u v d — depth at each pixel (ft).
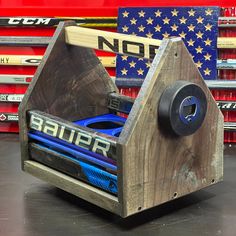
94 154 3.19
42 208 3.48
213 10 4.69
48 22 5.01
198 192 3.71
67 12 4.97
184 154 3.23
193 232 3.10
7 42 5.10
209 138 3.36
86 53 3.85
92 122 3.88
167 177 3.18
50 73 3.71
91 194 3.23
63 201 3.59
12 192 3.76
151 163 3.06
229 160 4.40
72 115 3.89
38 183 3.93
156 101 2.99
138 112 2.93
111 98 4.02
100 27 4.96
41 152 3.61
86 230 3.15
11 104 5.26
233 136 4.89
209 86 4.73
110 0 4.91
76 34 3.61
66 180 3.41
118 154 2.95
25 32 5.09
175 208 3.44
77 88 3.88
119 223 3.24
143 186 3.05
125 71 4.92
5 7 5.04
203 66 4.76
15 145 4.86
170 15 4.79
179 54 3.04
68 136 3.35
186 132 3.10
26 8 5.02
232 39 4.67
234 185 3.84
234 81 4.71
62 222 3.27
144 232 3.12
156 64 2.98
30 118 3.64
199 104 3.12
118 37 3.33
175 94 2.96
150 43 3.14
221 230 3.12
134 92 4.97
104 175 3.14
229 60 4.71
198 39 4.75
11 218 3.33
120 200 3.02
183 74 3.10
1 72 5.22
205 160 3.38
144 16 4.84
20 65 5.16
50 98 3.76
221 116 3.40
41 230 3.16
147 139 3.00
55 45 3.69
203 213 3.36
